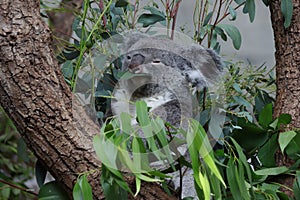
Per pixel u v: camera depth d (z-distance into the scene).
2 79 1.38
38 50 1.38
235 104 1.80
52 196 1.47
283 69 1.70
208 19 1.80
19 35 1.37
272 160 1.61
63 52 1.73
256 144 1.61
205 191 1.34
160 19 1.75
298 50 1.68
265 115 1.59
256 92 1.85
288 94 1.68
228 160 1.50
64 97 1.42
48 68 1.40
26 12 1.38
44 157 1.43
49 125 1.40
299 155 1.57
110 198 1.38
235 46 1.75
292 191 1.57
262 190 1.50
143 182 1.45
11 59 1.37
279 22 1.73
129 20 1.91
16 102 1.39
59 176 1.44
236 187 1.43
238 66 1.96
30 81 1.38
